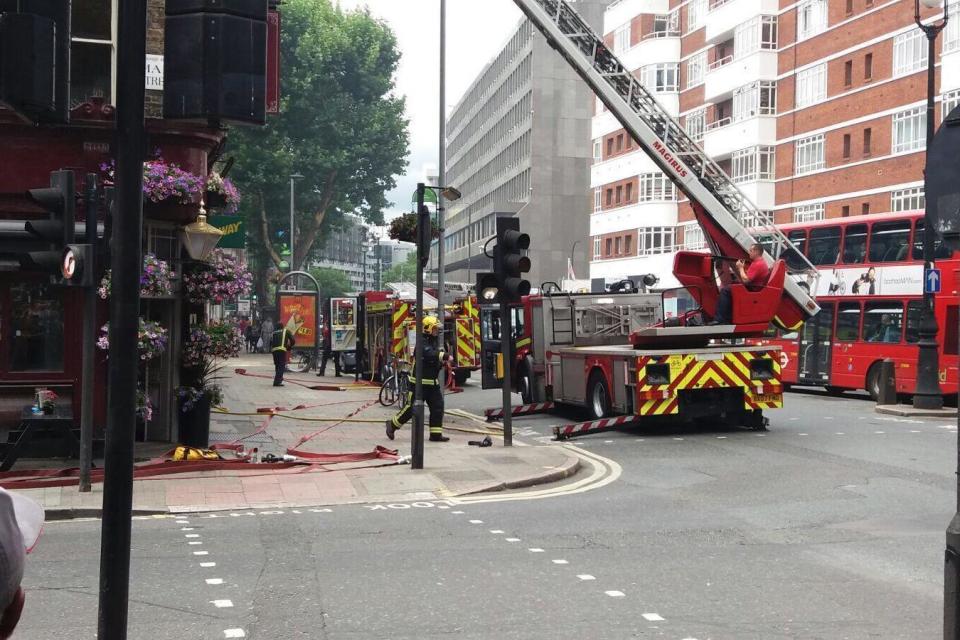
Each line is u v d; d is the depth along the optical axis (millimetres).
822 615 7047
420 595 7598
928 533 10008
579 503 12008
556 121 97000
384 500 12320
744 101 55406
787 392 31766
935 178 5141
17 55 4059
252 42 4578
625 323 23625
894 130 45219
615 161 69688
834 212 49312
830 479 13539
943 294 25250
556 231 97000
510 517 11055
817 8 50625
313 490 12789
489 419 22516
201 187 14953
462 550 9258
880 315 27484
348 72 75562
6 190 14477
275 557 8930
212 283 16234
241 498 12234
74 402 14805
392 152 76062
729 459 15641
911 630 6680
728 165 57750
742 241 20594
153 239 15812
